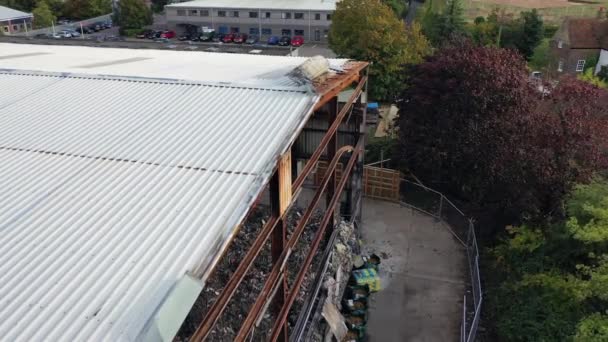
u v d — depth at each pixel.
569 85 19.12
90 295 5.18
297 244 13.44
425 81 20.14
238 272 6.71
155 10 70.62
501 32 42.03
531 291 14.45
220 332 10.18
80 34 56.25
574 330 12.35
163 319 4.84
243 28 54.00
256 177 7.27
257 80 11.31
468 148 18.30
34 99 11.07
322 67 11.72
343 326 12.02
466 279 15.89
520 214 16.98
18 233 6.29
